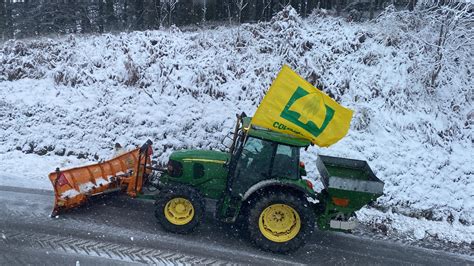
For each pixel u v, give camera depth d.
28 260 5.56
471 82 11.35
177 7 20.97
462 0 11.27
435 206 8.75
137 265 5.66
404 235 7.66
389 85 10.91
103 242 6.19
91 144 10.31
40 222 6.69
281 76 6.27
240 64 11.90
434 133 10.05
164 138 10.34
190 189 6.63
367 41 12.12
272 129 6.45
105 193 7.27
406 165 9.38
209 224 7.17
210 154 7.00
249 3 20.38
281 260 6.21
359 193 6.29
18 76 12.33
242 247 6.47
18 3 23.67
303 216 6.34
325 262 6.29
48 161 9.81
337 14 15.80
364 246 7.00
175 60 11.97
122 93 11.27
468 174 9.33
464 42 11.31
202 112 10.72
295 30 12.31
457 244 7.53
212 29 15.30
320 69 11.42
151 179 7.55
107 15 22.33
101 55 12.48
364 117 10.21
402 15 12.26
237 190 6.59
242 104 10.94
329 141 6.43
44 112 10.98
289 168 6.55
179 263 5.80
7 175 8.81
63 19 22.58
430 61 11.19
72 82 11.74
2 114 10.98
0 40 19.77
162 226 6.66
